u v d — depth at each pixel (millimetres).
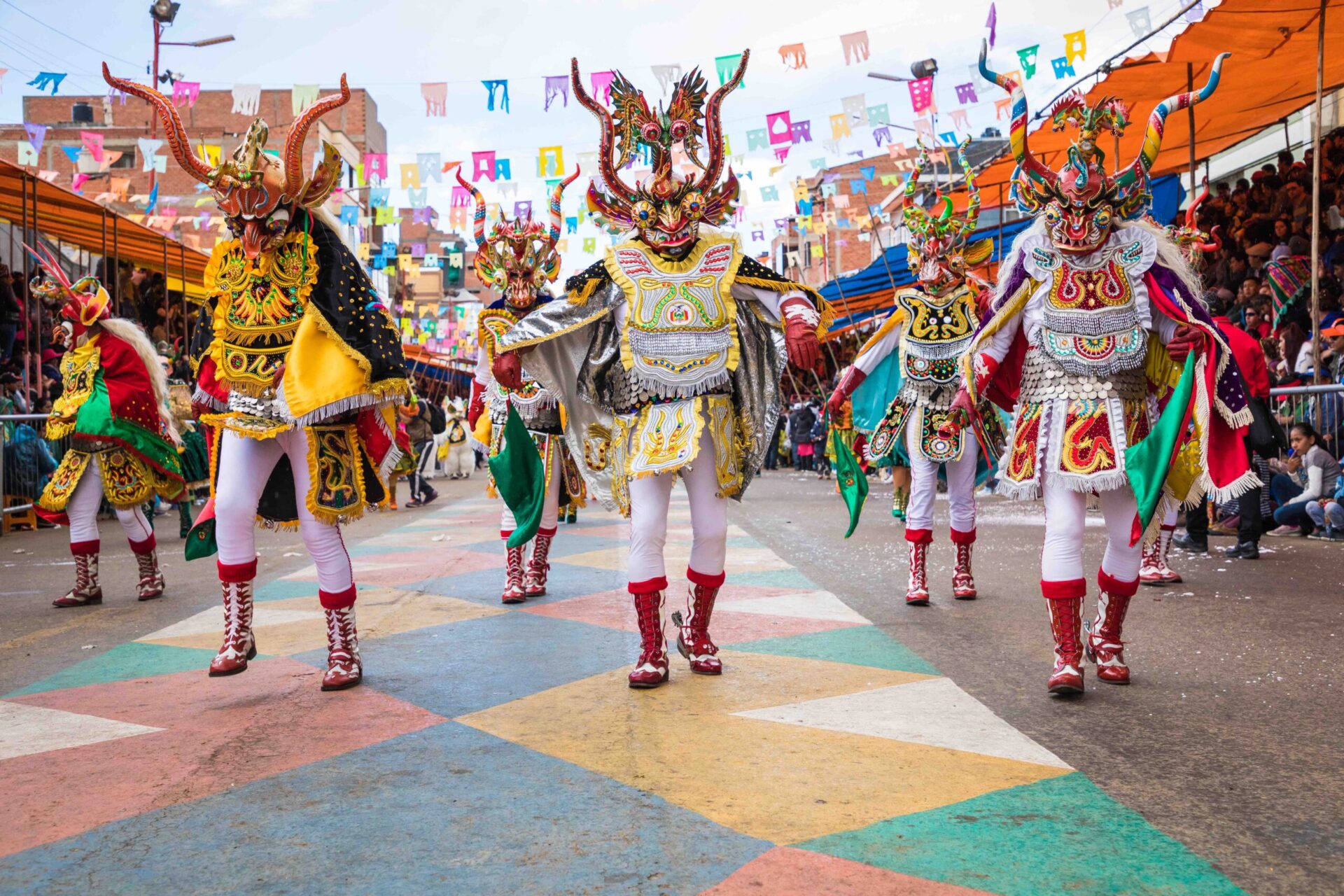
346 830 2488
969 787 2744
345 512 3904
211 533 4324
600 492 4516
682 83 4043
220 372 3963
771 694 3721
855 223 23688
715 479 4027
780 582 6441
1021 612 5453
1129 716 3426
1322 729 3242
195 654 4570
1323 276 10688
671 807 2611
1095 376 3852
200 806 2666
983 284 6262
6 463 11336
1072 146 3812
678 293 3980
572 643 4676
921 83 9930
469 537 9711
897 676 3984
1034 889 2137
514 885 2178
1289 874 2195
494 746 3135
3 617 5789
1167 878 2182
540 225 6348
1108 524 3902
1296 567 7004
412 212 20359
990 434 5828
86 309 6121
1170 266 3873
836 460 5586
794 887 2150
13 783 2865
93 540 6223
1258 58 9570
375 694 3793
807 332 3896
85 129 26953
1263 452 6051
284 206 3859
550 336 3986
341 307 3898
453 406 22375
